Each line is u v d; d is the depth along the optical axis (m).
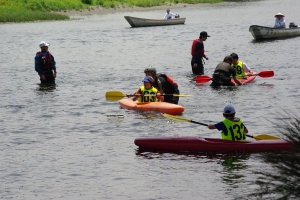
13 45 68.81
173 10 137.12
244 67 38.22
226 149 21.75
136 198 17.50
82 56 56.84
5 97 35.16
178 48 61.06
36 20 108.44
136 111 29.86
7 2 119.94
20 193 18.31
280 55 51.53
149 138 22.70
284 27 67.56
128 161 21.17
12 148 23.48
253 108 29.55
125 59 53.41
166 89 30.86
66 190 18.42
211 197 17.23
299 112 28.09
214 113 28.86
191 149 22.09
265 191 15.50
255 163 20.23
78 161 21.39
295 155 14.98
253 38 68.00
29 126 27.25
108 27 92.12
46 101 33.53
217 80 36.53
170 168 20.20
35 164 21.23
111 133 25.41
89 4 135.75
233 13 117.56
